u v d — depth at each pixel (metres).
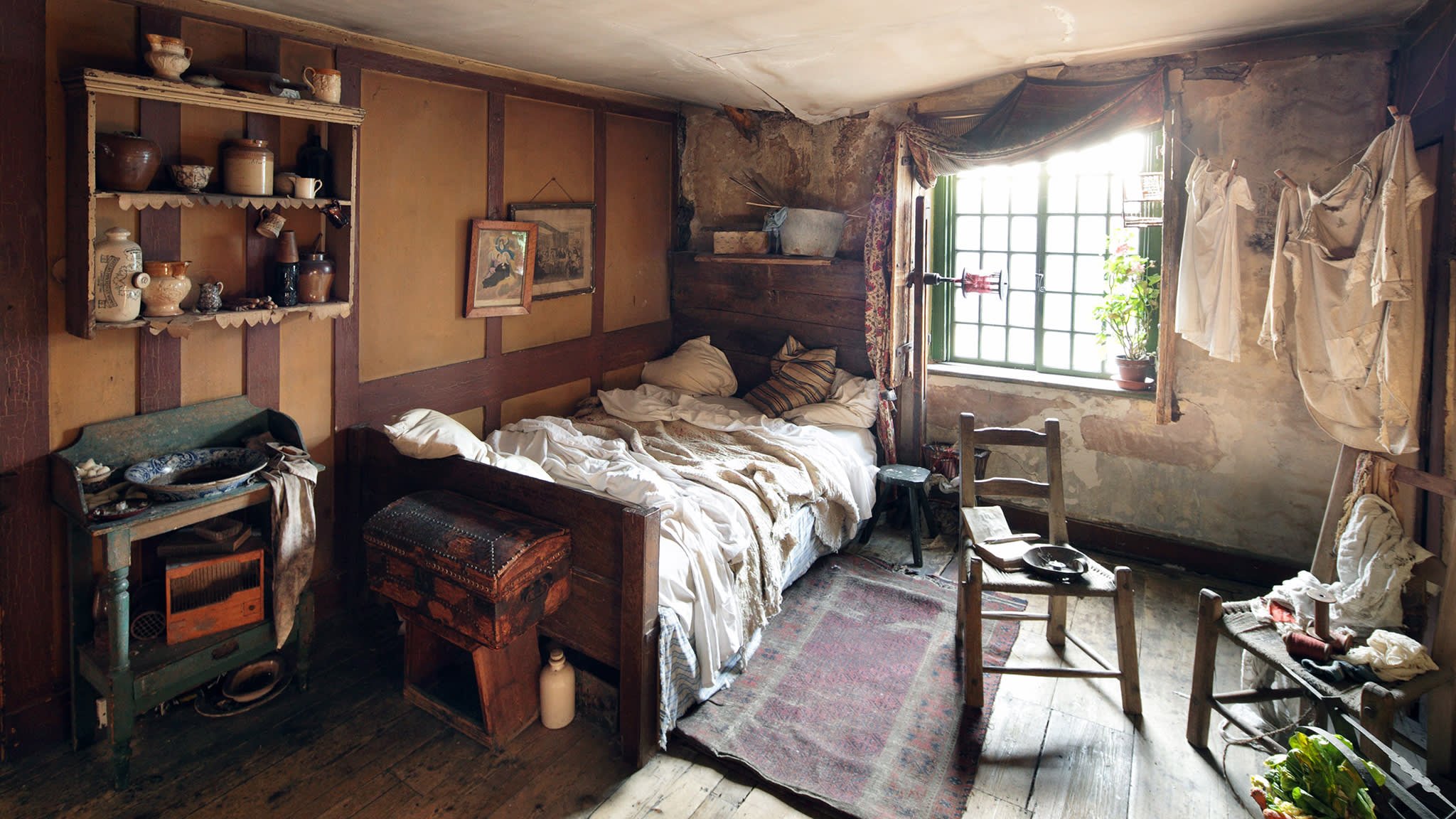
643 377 5.35
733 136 5.30
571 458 3.78
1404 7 3.20
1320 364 3.20
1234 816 2.53
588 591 2.87
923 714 3.04
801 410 4.77
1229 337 3.83
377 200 3.60
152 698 2.64
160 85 2.59
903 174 4.51
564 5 2.73
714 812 2.58
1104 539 4.54
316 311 3.20
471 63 3.87
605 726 2.97
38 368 2.64
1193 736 2.85
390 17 2.99
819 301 5.04
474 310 4.11
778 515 3.68
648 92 4.78
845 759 2.79
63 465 2.63
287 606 2.92
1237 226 3.85
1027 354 4.95
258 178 2.93
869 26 2.99
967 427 3.50
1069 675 3.02
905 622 3.71
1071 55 3.75
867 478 4.44
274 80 2.89
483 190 4.10
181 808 2.53
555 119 4.48
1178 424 4.25
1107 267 4.45
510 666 2.88
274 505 2.87
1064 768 2.75
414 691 3.07
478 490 3.14
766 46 3.31
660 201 5.39
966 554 3.39
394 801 2.58
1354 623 2.73
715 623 3.12
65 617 2.80
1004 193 4.88
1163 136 3.95
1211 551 4.24
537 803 2.60
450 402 4.07
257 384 3.24
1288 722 2.79
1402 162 2.82
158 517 2.59
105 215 2.73
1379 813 2.09
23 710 2.72
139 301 2.67
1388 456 2.99
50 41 2.56
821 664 3.37
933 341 5.20
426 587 2.81
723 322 5.42
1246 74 3.81
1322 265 3.13
